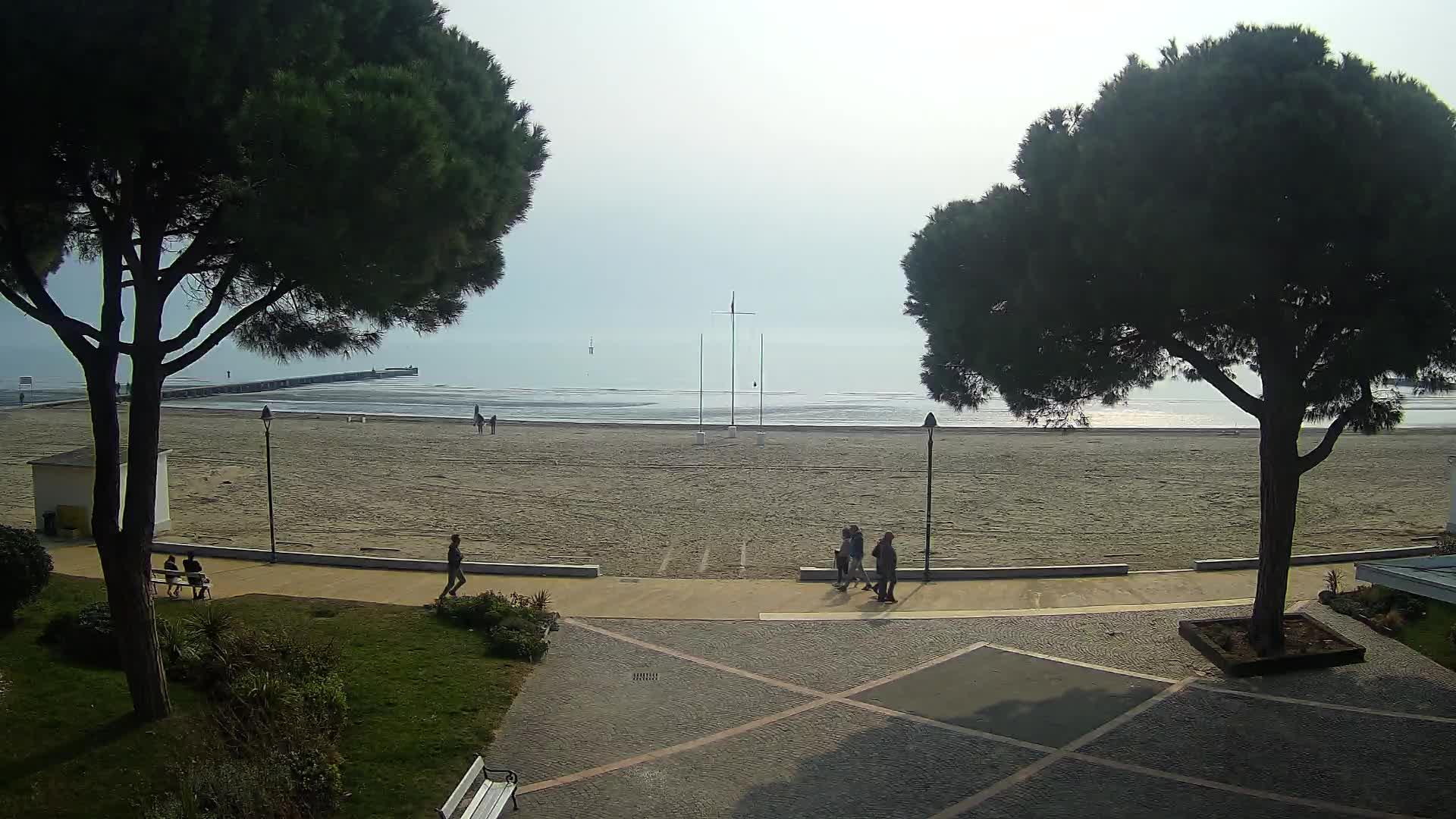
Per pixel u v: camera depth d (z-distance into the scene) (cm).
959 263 1639
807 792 1101
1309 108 1264
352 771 1106
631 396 12288
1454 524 2827
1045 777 1137
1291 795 1083
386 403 9906
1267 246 1337
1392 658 1571
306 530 2934
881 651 1653
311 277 1012
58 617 1420
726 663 1585
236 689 1159
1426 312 1345
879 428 6538
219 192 1055
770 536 2894
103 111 912
